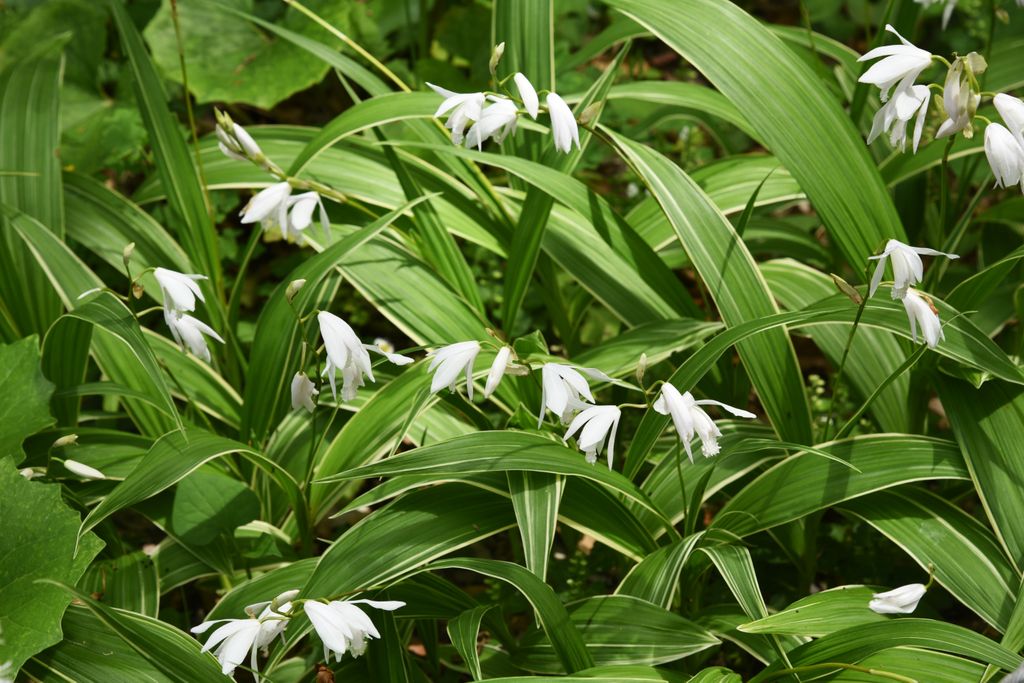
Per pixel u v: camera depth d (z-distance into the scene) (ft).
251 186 9.11
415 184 7.88
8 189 8.63
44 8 11.57
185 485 7.06
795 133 7.50
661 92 9.61
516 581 6.08
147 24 13.12
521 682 5.61
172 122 8.48
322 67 11.73
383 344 8.02
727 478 7.25
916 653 6.07
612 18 14.93
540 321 10.82
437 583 7.00
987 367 6.59
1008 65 9.67
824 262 9.95
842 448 6.98
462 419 7.98
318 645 6.97
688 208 7.53
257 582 6.84
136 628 5.43
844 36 14.73
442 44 12.85
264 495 8.22
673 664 7.48
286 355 7.75
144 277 9.00
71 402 8.13
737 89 7.57
